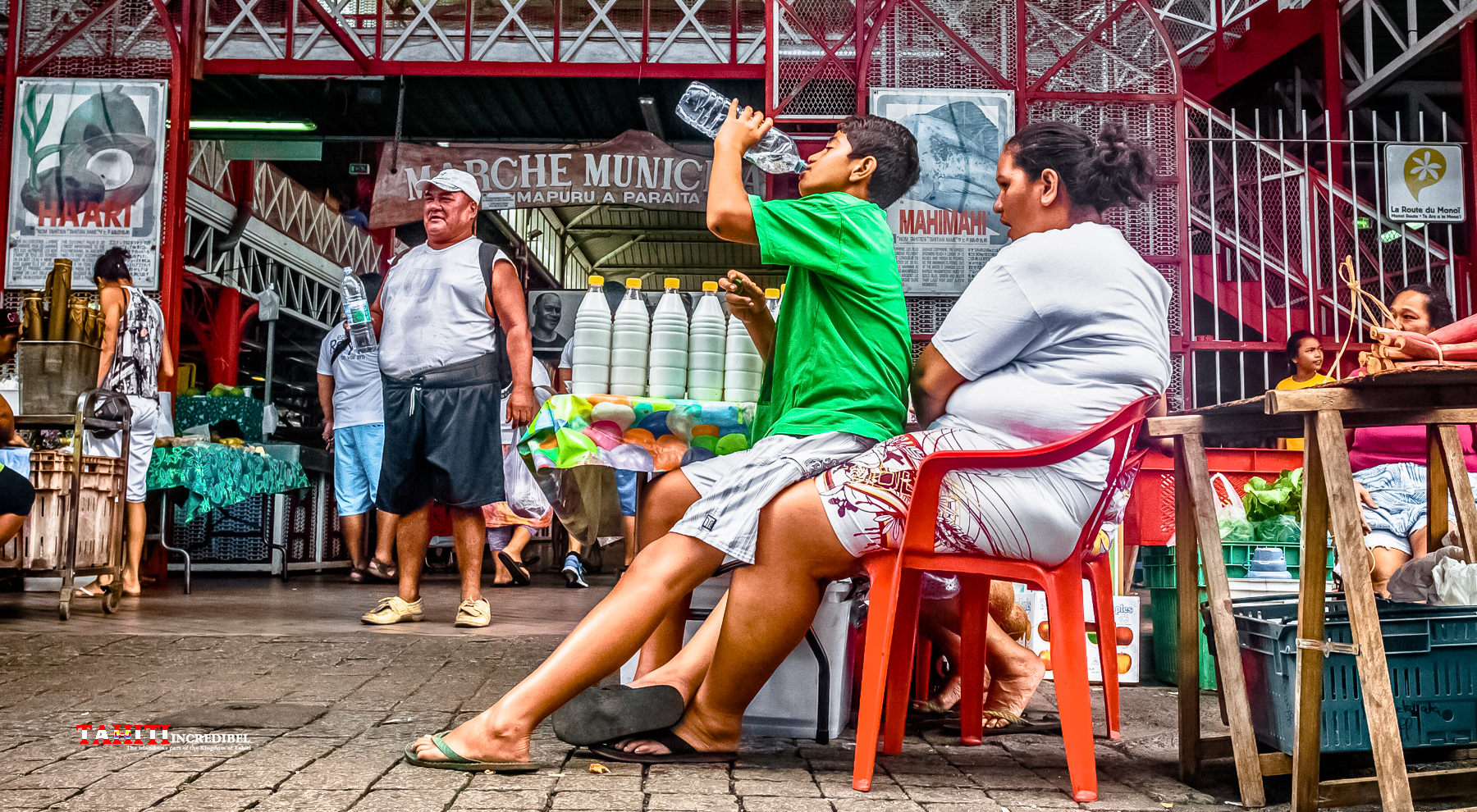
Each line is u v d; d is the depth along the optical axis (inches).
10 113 284.8
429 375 169.0
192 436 253.3
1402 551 135.0
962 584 98.6
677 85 378.3
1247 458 149.1
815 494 80.1
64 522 177.5
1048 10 272.5
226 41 362.3
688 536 81.6
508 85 380.2
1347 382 70.9
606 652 80.0
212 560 300.8
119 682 118.6
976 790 78.5
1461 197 334.6
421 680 122.0
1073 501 77.8
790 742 95.9
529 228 601.6
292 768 79.0
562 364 174.4
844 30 280.2
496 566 283.1
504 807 69.1
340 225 556.4
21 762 80.7
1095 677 139.2
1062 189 84.1
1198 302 361.1
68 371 182.5
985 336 79.6
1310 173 345.7
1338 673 77.9
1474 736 80.2
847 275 85.5
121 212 282.7
